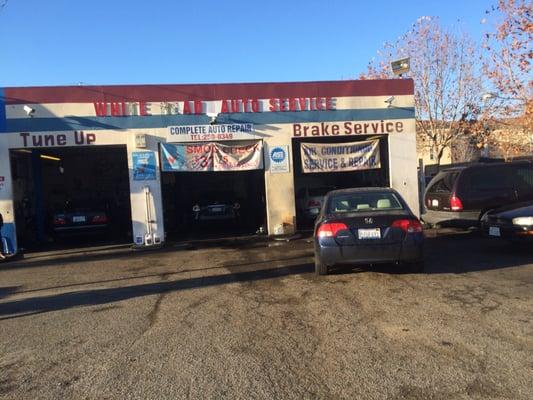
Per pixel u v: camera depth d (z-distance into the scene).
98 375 5.05
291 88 15.98
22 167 17.98
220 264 11.57
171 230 19.67
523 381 4.52
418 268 9.21
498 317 6.41
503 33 19.94
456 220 14.10
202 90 15.54
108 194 23.20
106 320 7.13
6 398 4.59
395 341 5.68
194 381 4.80
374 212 8.91
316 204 18.61
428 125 29.39
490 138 26.75
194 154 15.55
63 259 13.55
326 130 16.17
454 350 5.33
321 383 4.65
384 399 4.29
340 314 6.86
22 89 14.72
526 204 11.62
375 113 16.44
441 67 28.59
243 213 20.86
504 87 21.39
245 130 15.77
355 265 8.94
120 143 15.16
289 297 7.97
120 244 16.06
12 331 6.79
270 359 5.30
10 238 14.63
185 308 7.61
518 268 9.51
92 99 15.01
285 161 16.00
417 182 16.66
